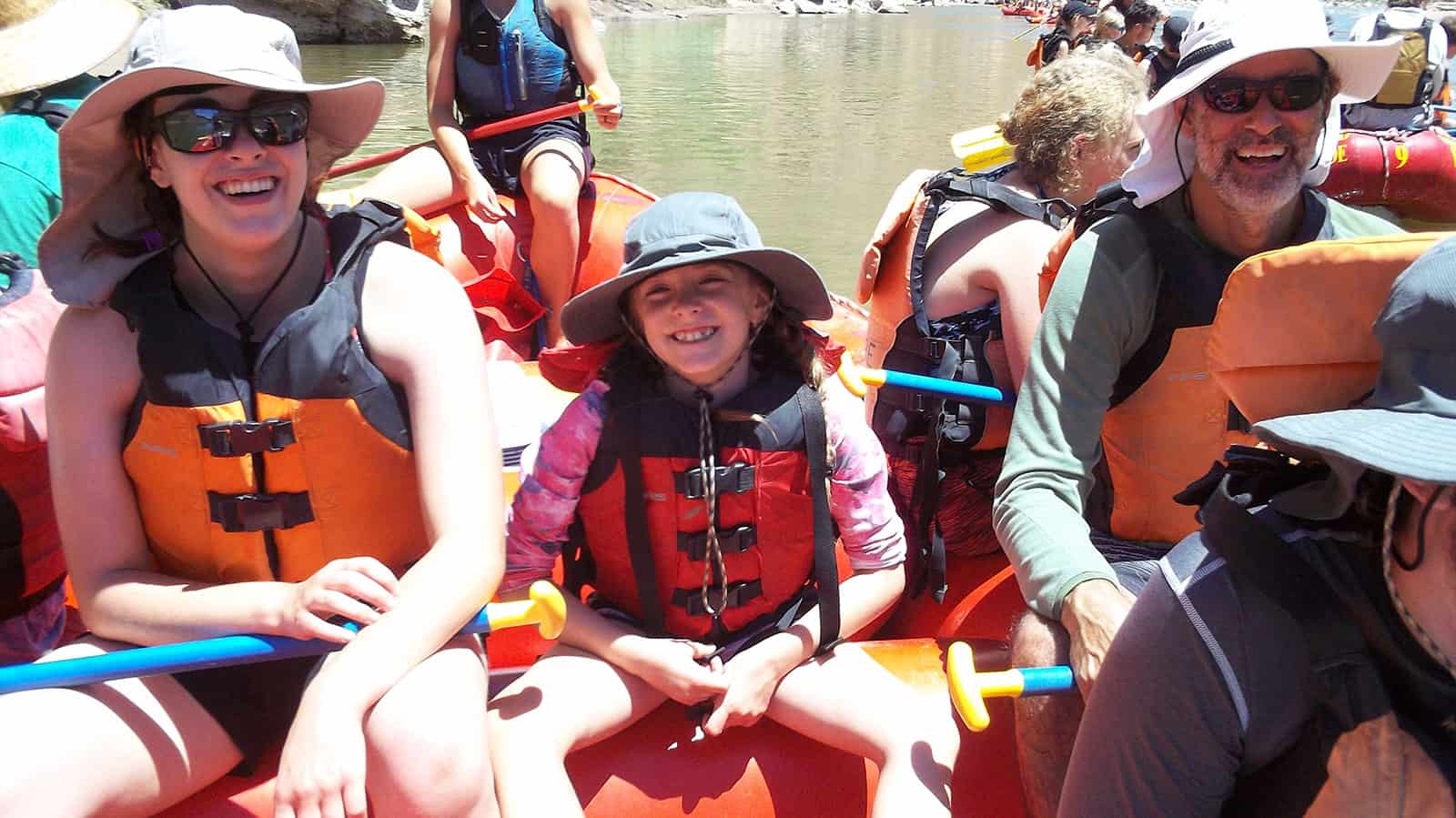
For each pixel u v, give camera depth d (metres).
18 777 1.39
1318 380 1.41
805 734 1.82
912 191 2.52
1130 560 2.07
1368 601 1.14
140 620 1.63
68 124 1.54
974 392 2.36
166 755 1.54
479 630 1.66
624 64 15.66
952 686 1.61
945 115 11.20
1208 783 1.25
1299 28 1.86
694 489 1.78
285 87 1.57
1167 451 2.02
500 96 3.87
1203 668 1.20
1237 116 1.89
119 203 1.66
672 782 1.77
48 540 2.06
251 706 1.66
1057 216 2.45
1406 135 6.00
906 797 1.67
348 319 1.66
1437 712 1.14
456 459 1.66
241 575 1.72
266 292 1.67
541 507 1.85
